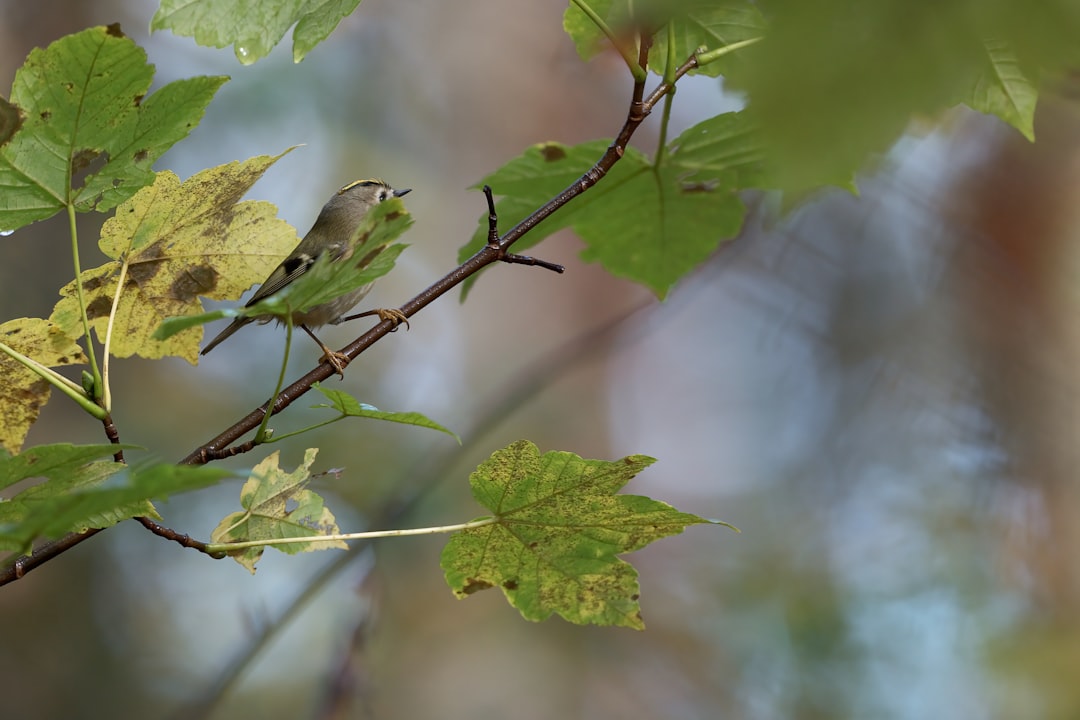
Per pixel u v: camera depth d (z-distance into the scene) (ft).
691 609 31.99
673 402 40.83
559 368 21.06
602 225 13.73
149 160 8.71
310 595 16.97
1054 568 21.93
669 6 2.86
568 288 41.45
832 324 23.04
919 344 22.25
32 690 28.17
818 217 22.02
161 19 7.62
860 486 24.41
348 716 15.56
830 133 2.11
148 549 30.27
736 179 12.58
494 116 39.17
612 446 39.42
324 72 35.58
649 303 21.27
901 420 22.77
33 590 29.32
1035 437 21.79
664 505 8.59
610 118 38.96
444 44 39.11
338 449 29.35
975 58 2.15
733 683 28.53
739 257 23.38
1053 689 21.03
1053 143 19.29
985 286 21.48
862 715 23.21
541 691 31.96
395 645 30.76
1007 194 20.68
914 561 23.36
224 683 16.75
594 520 8.88
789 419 28.27
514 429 36.45
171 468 6.16
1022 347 21.49
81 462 7.52
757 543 29.99
